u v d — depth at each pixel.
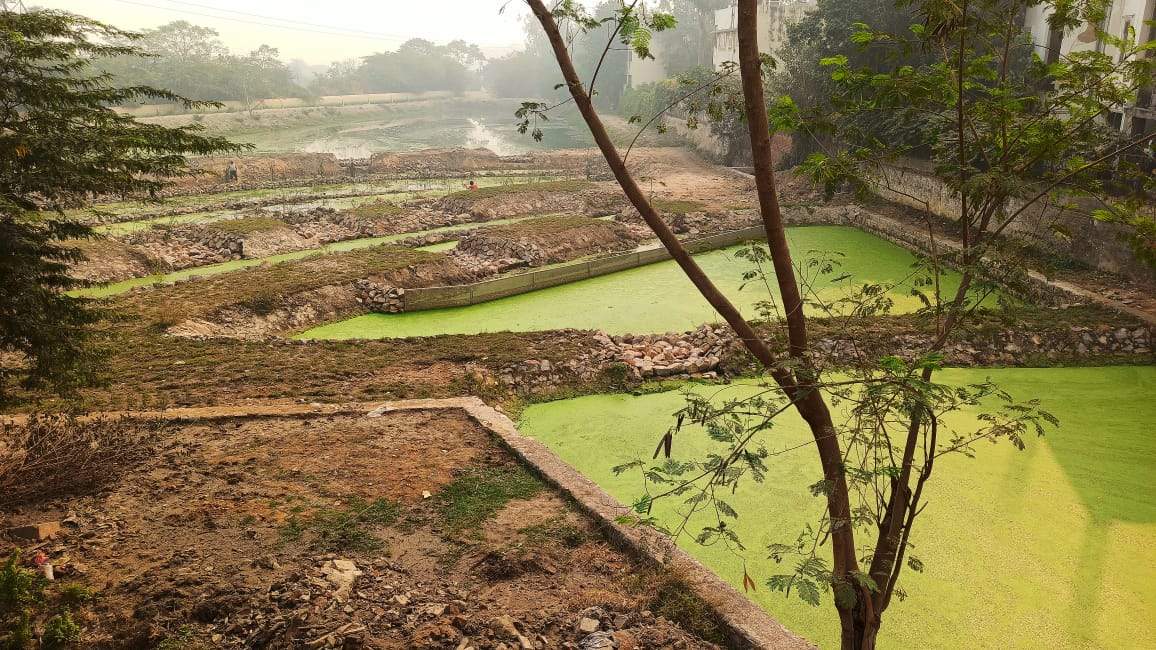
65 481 9.93
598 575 8.57
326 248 29.67
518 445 11.50
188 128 9.73
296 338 19.59
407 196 40.00
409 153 53.00
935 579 9.62
